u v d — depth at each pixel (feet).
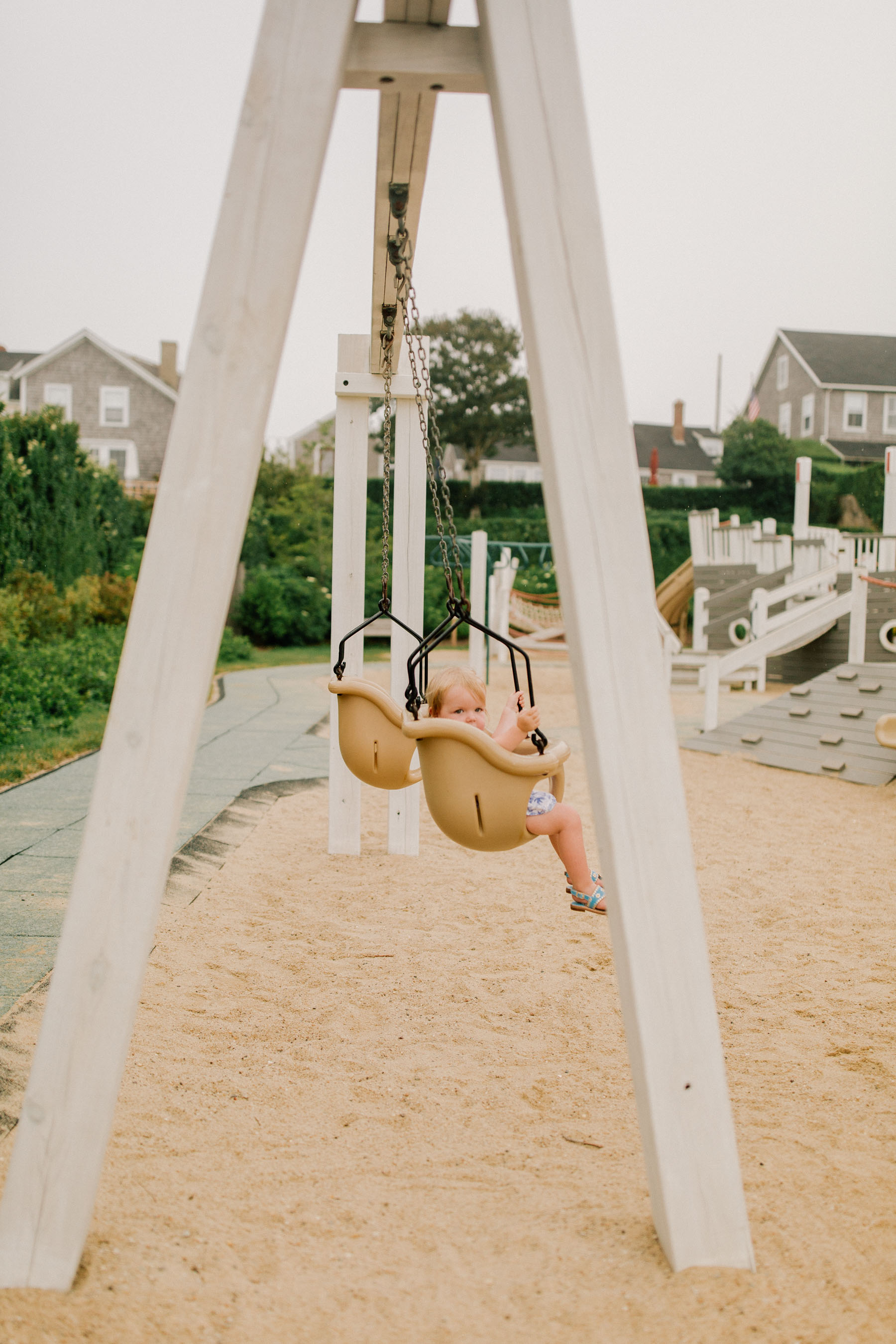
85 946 6.21
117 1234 6.77
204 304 6.30
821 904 16.47
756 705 47.39
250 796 23.65
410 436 18.38
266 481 97.40
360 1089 9.46
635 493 6.43
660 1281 6.17
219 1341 5.67
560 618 79.41
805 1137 8.45
